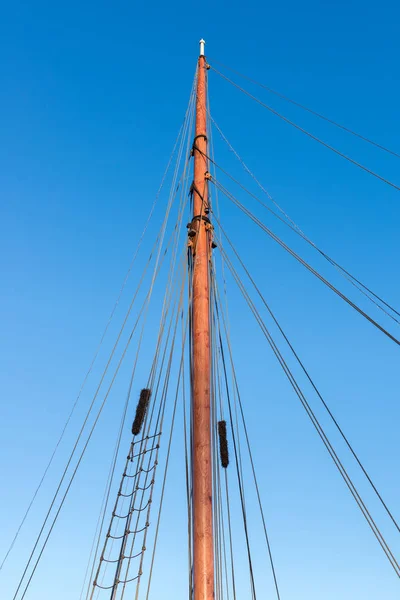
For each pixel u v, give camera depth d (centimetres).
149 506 1174
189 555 1052
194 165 1585
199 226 1413
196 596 961
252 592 1203
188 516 1081
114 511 1180
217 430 1254
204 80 1819
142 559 1110
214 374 1325
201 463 1080
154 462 1234
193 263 1374
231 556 1260
